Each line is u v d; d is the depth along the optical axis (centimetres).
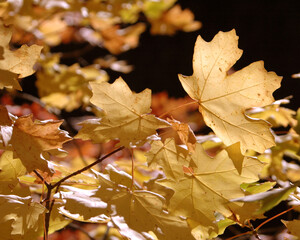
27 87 394
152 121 92
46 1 201
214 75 93
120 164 115
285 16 590
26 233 96
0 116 90
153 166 94
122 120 92
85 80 202
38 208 94
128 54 616
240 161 94
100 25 254
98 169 117
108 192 93
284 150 126
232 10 614
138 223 91
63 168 103
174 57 627
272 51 589
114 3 238
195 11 629
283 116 127
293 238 106
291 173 136
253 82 92
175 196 96
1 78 91
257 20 604
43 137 91
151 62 624
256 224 241
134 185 98
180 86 614
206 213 95
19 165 98
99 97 92
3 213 92
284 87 541
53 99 205
